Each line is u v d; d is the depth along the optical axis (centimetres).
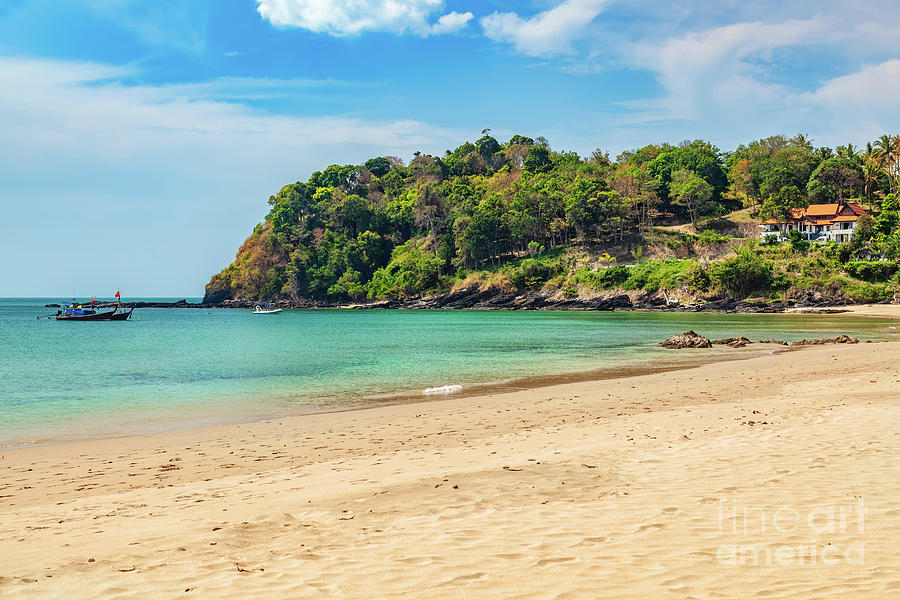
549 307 14638
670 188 16588
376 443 1393
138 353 4562
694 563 566
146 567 594
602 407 1828
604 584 524
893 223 12462
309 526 719
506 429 1516
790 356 3431
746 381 2334
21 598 523
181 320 11712
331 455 1275
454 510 768
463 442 1349
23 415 1961
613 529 671
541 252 16425
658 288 13525
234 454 1324
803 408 1555
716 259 13850
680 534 648
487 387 2522
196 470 1180
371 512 771
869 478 853
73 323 10475
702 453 1063
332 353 4422
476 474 955
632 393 2123
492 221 16600
